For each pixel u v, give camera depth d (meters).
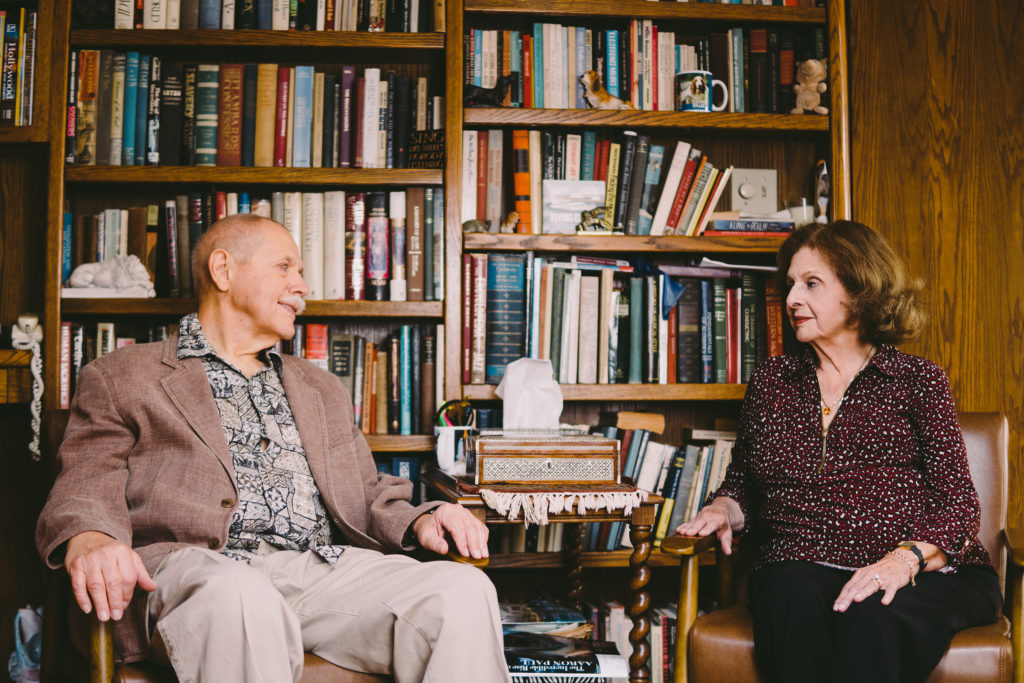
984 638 1.51
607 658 1.72
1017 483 2.38
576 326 2.34
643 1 2.38
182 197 2.25
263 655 1.27
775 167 2.60
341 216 2.28
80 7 2.23
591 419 2.55
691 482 2.33
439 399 2.28
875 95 2.41
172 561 1.41
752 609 1.62
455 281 2.27
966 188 2.41
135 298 2.19
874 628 1.46
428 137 2.30
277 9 2.28
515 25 2.50
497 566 2.26
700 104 2.38
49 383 2.16
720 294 2.40
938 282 2.39
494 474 1.79
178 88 2.26
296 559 1.59
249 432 1.65
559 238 2.31
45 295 2.18
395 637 1.44
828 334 1.82
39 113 2.19
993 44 2.44
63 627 1.65
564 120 2.32
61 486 1.48
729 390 2.35
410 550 1.64
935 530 1.62
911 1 2.43
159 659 1.36
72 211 2.37
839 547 1.68
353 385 2.27
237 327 1.72
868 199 2.40
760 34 2.45
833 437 1.76
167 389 1.60
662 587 2.54
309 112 2.29
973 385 2.38
